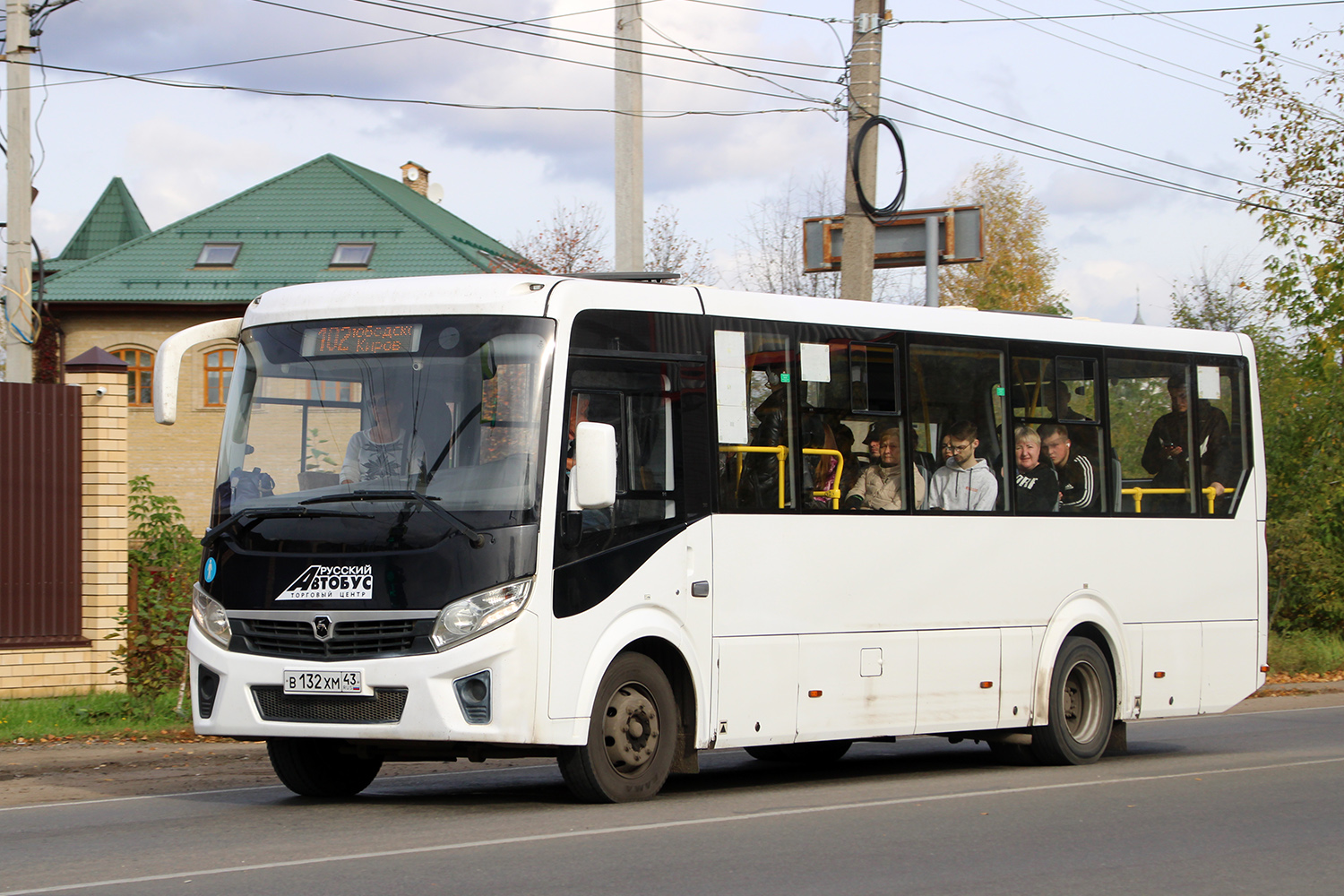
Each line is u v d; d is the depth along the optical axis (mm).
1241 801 11977
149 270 43531
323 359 11203
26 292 22594
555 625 10523
